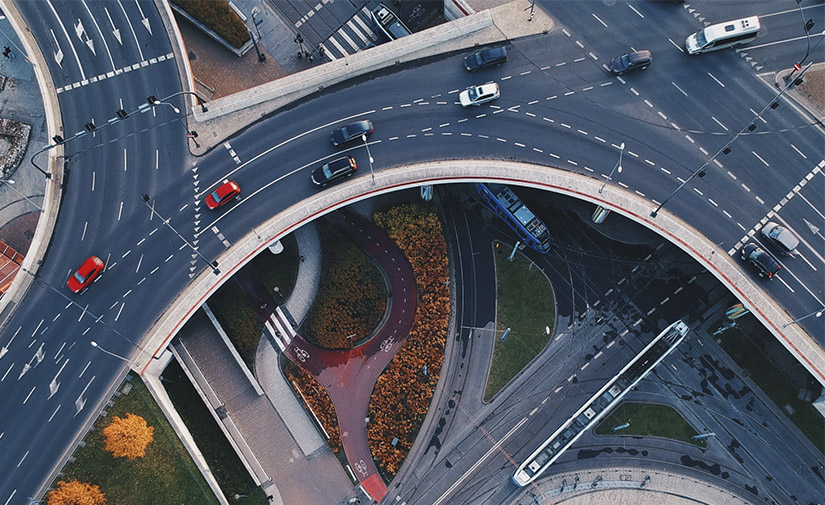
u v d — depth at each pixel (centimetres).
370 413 7856
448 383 7944
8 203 8288
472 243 8188
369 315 8025
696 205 7388
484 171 7412
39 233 7450
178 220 7525
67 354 7294
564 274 8094
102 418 7188
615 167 7481
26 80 8500
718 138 7512
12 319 7344
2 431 7169
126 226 7519
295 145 7638
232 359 7931
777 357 7775
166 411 7262
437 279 8019
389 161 7581
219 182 7594
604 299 8050
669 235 7256
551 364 7956
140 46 7881
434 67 7712
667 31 7725
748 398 7775
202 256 7431
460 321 8056
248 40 8425
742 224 7344
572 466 7756
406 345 7944
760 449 7694
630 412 7800
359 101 7675
